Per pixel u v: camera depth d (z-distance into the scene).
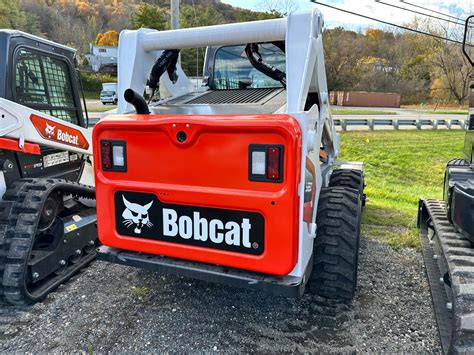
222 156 2.33
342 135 14.78
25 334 2.77
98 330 2.80
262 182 2.26
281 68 3.83
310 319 2.95
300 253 2.32
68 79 4.09
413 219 5.63
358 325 2.87
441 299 3.05
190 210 2.48
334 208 2.87
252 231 2.33
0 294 3.05
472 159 3.14
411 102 45.72
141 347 2.61
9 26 54.84
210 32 2.88
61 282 3.47
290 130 2.15
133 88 3.12
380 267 3.88
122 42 3.17
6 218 3.15
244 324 2.88
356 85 46.78
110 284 3.50
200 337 2.72
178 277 3.63
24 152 3.34
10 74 3.25
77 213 3.99
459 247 2.50
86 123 4.46
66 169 4.14
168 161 2.49
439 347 2.61
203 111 2.86
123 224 2.71
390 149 12.80
